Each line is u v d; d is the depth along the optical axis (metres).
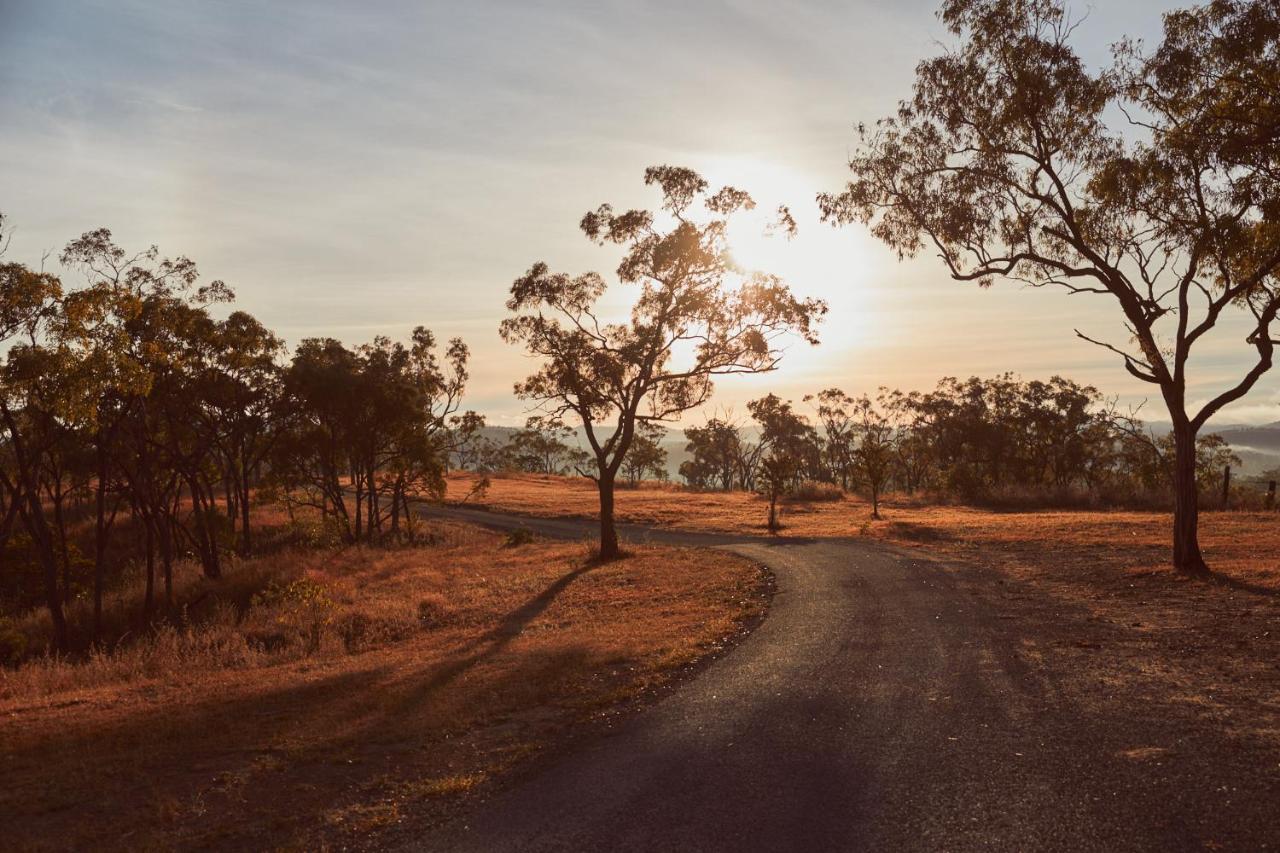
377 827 6.22
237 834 6.16
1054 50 18.05
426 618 20.72
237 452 45.09
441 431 56.31
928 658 11.20
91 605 30.27
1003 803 5.96
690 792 6.54
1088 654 10.77
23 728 9.95
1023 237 19.25
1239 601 13.80
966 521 37.22
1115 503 45.38
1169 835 5.30
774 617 15.73
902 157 20.08
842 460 103.88
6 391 20.80
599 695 10.08
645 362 29.78
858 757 7.19
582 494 73.06
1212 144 15.68
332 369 47.28
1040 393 73.12
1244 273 16.61
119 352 22.62
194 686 12.84
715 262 29.64
